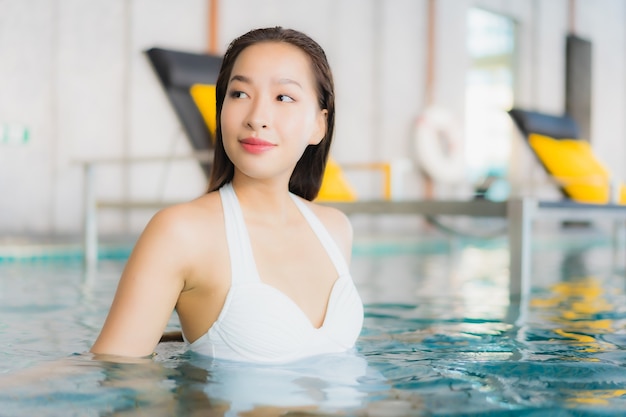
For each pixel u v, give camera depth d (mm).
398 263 4051
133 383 963
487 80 12125
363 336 1527
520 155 9367
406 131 8328
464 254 4914
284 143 1128
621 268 3812
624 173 11023
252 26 7043
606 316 1937
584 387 1009
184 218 1099
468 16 8836
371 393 947
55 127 5969
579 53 10047
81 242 4883
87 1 6098
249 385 967
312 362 1123
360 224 7824
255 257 1134
